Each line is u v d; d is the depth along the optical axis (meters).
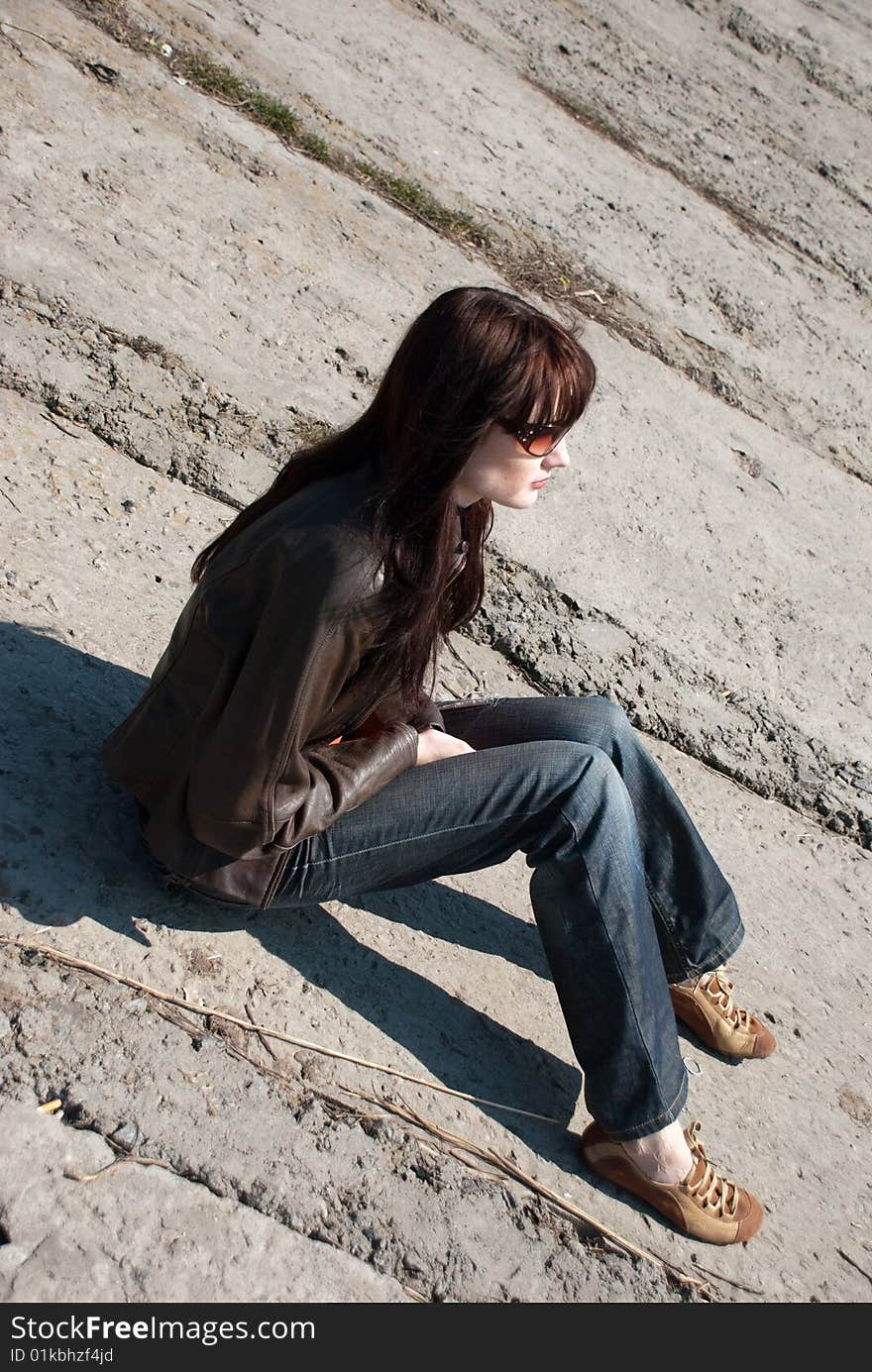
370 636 2.02
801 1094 2.99
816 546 5.04
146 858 2.62
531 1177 2.48
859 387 6.23
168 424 3.87
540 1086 2.68
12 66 4.88
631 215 6.54
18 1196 2.06
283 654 2.00
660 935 2.74
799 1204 2.75
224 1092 2.33
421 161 5.95
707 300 6.19
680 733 3.92
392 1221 2.29
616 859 2.37
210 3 6.20
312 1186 2.28
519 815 2.38
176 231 4.61
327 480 2.08
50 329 3.89
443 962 2.82
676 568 4.51
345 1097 2.44
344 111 5.97
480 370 1.94
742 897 3.46
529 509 4.37
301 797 2.15
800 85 9.27
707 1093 2.86
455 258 5.43
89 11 5.50
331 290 4.80
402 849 2.39
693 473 5.04
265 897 2.38
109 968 2.41
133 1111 2.23
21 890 2.44
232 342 4.29
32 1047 2.23
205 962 2.52
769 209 7.43
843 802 3.98
